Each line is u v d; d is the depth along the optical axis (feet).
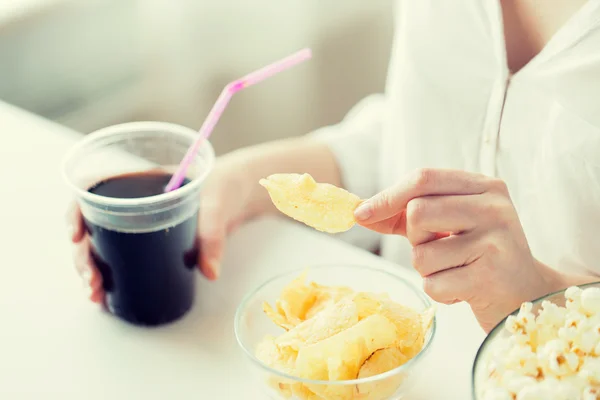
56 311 2.01
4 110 2.86
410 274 2.09
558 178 2.28
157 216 1.88
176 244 1.92
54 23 3.56
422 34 2.52
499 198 1.82
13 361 1.86
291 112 5.02
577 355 1.42
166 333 1.95
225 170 2.47
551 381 1.41
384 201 1.77
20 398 1.77
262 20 4.57
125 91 4.05
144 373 1.84
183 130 2.10
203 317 1.99
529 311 1.50
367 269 1.90
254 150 2.71
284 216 2.61
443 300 1.81
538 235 2.40
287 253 2.20
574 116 2.22
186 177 2.03
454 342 1.90
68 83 3.75
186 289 1.98
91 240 1.93
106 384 1.81
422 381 1.80
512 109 2.36
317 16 4.83
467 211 1.79
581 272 2.35
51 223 2.31
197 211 1.98
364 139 2.90
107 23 3.81
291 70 4.85
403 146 2.67
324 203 1.75
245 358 1.69
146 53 4.09
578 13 2.15
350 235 2.85
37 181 2.48
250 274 2.12
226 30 4.44
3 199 2.40
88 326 1.97
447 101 2.50
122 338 1.93
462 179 1.82
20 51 3.45
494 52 2.37
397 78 2.68
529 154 2.36
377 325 1.65
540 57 2.25
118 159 2.13
